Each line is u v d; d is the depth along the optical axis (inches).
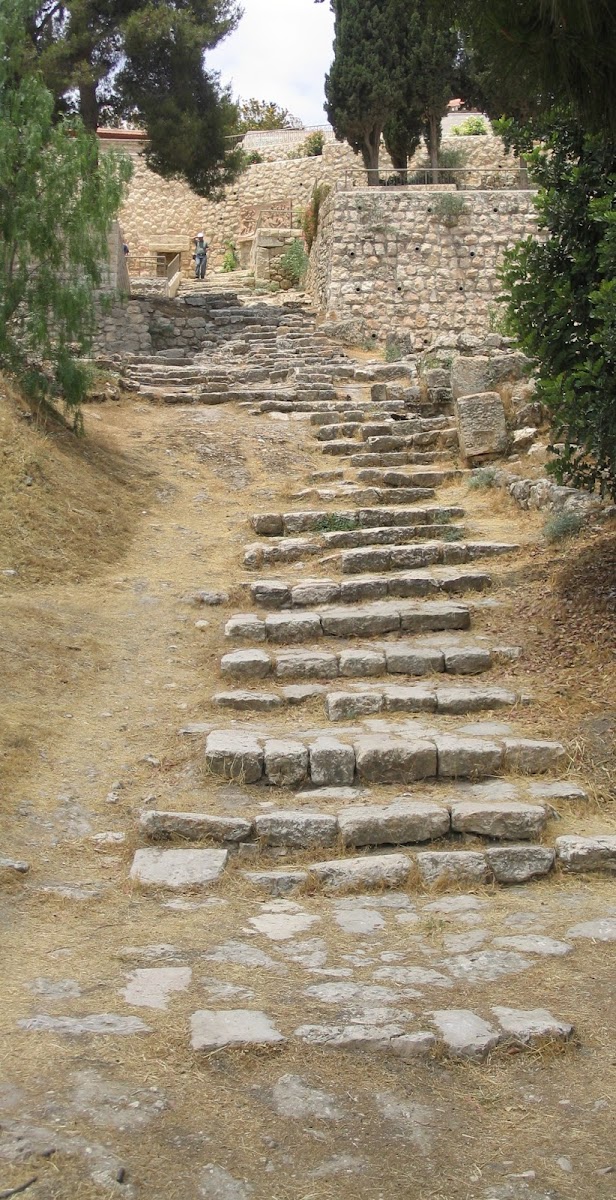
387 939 184.1
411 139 1066.1
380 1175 121.7
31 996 158.2
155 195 1386.6
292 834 223.9
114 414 578.2
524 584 356.5
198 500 474.6
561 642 311.0
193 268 1323.8
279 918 193.0
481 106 1104.2
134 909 194.1
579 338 321.7
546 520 399.9
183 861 212.8
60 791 241.0
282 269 1152.8
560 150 327.9
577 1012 157.4
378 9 1007.6
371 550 390.3
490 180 1076.5
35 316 471.2
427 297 933.8
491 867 214.4
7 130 463.2
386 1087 138.1
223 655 318.3
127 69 940.6
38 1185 116.2
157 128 921.5
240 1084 137.3
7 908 190.5
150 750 265.1
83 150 478.0
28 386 481.7
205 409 612.7
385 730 268.2
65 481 433.7
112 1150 122.8
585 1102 137.1
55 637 322.0
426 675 306.5
